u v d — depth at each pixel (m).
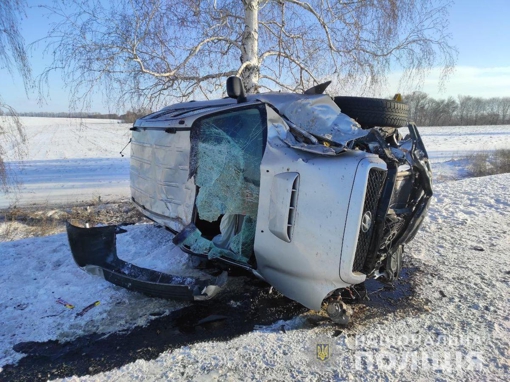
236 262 3.53
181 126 3.85
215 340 2.98
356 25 6.46
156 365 2.68
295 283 3.13
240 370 2.61
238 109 3.51
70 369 2.65
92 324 3.22
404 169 3.46
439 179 12.81
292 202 2.98
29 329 3.15
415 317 3.30
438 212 6.81
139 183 4.90
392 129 3.82
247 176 3.42
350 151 2.99
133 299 3.63
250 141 3.41
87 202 9.03
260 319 3.30
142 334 3.08
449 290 3.81
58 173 14.19
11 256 4.67
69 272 4.20
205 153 3.62
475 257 4.68
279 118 3.35
